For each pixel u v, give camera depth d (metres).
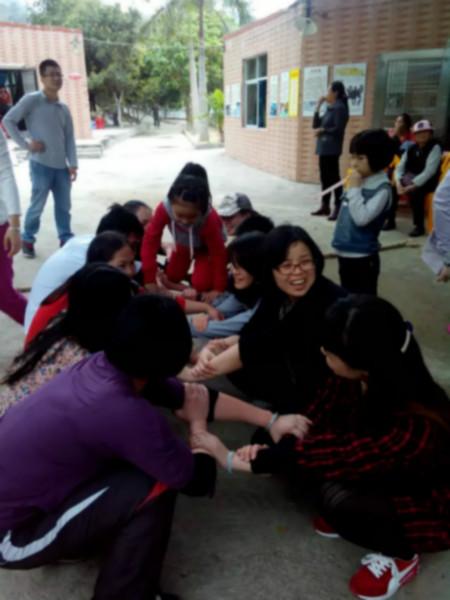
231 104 12.73
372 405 1.43
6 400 1.68
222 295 2.71
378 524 1.51
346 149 8.30
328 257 4.93
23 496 1.35
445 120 6.86
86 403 1.31
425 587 1.60
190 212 2.57
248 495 1.99
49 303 2.02
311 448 1.55
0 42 14.30
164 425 1.38
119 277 1.65
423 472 1.45
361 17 7.68
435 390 1.42
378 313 1.33
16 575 1.66
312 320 1.90
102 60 25.14
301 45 8.43
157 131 27.44
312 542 1.78
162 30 17.92
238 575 1.65
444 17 7.05
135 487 1.38
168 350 1.26
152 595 1.46
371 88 7.90
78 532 1.39
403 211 6.64
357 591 1.57
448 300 3.94
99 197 7.92
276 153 10.10
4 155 2.72
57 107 4.61
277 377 2.17
